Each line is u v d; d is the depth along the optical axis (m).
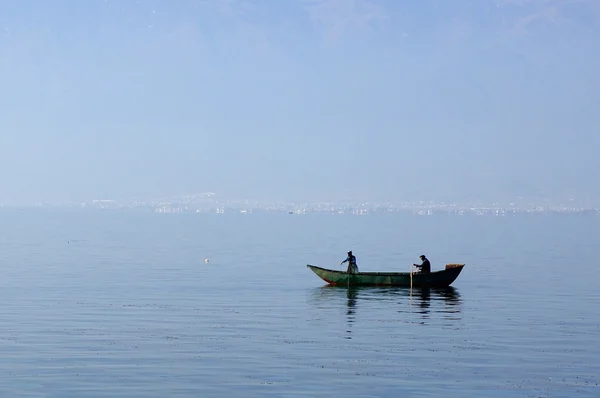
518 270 73.56
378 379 30.41
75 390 28.72
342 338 37.72
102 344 36.06
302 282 61.66
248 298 51.81
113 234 154.25
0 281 61.41
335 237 143.38
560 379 30.62
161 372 31.22
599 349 35.56
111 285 58.88
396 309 47.19
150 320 42.53
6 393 28.28
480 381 30.27
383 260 86.25
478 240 134.50
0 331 39.03
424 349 35.44
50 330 39.34
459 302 50.34
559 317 44.12
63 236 144.38
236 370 31.58
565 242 128.88
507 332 39.50
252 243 121.69
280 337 37.97
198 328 40.16
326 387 29.33
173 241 127.50
